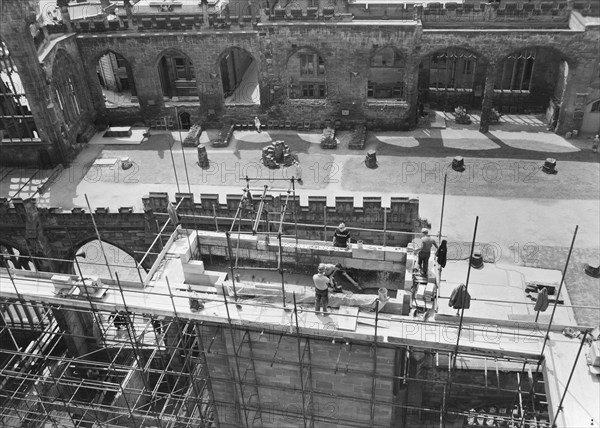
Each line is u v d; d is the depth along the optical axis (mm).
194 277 41000
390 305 37000
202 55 78188
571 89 75062
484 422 45094
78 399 58812
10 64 69062
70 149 76812
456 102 86500
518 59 82125
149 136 82875
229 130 81562
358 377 38406
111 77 95188
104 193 70312
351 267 42094
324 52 76250
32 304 44406
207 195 61094
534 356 35688
